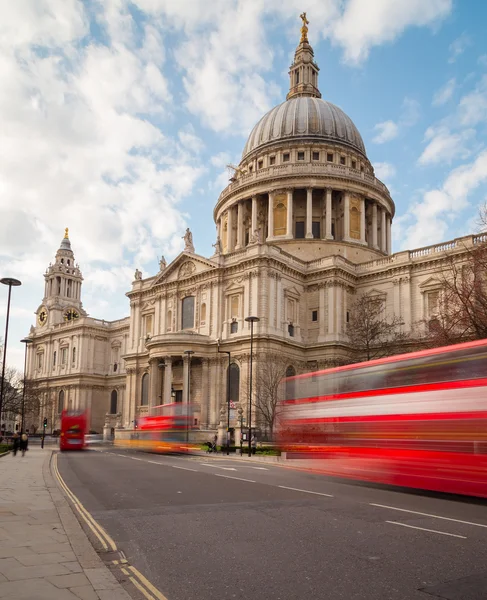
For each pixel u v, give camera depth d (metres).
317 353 83.44
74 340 126.06
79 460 47.47
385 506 19.86
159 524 16.20
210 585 10.39
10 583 9.80
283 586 10.31
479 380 21.44
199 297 87.94
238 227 105.88
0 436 80.94
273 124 111.94
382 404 26.78
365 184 103.06
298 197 103.69
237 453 61.19
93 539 14.18
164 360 84.62
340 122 111.62
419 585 10.34
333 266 84.12
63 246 148.38
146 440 71.06
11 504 19.22
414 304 80.12
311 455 35.06
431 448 23.19
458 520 16.84
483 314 44.12
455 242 78.06
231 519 16.94
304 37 126.56
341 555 12.49
